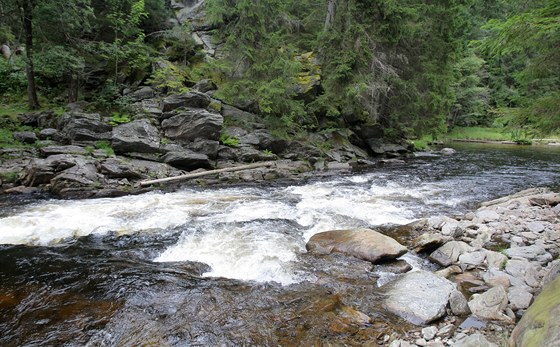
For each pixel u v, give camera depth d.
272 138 16.97
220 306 4.69
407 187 12.87
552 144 32.97
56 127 14.79
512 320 4.17
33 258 6.26
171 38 22.09
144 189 11.78
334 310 4.59
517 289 4.82
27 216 8.34
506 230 7.64
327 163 17.62
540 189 11.08
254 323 4.30
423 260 6.42
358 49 18.27
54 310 4.57
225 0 17.48
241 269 5.86
